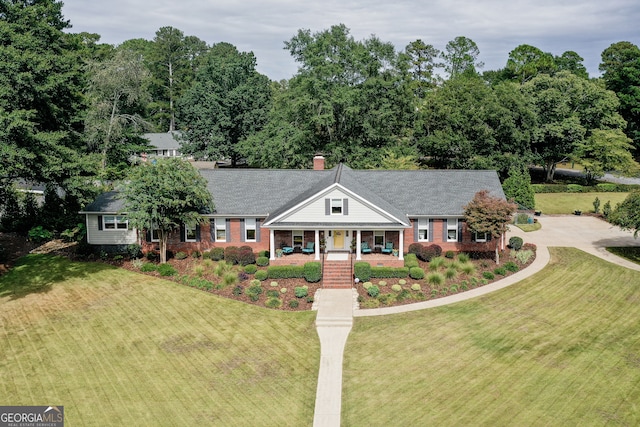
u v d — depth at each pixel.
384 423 20.41
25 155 31.88
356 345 26.88
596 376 23.41
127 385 23.19
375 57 57.69
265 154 59.53
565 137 65.38
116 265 38.75
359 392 22.58
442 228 39.94
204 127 74.38
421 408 21.30
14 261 39.56
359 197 36.44
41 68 35.53
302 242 39.69
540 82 68.44
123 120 58.22
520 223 50.66
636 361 24.72
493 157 61.34
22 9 41.66
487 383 23.00
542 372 23.80
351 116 56.66
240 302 32.50
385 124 57.88
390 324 29.27
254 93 75.69
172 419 20.81
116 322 29.53
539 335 27.61
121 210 37.84
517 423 20.17
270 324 29.44
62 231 45.34
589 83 69.75
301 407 21.58
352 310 31.12
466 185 42.03
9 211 46.84
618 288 34.31
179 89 108.50
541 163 68.50
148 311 31.06
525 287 34.59
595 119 68.94
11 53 33.91
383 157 56.97
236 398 22.27
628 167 65.81
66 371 24.30
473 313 30.55
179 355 25.88
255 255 39.06
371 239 39.62
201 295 33.53
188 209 38.28
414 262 37.00
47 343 26.98
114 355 25.83
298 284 34.75
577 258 40.31
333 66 55.69
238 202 40.50
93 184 45.88
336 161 57.84
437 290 33.62
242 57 78.62
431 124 66.31
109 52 76.81
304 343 27.16
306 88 56.22
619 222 39.94
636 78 81.12
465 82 69.38
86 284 35.19
